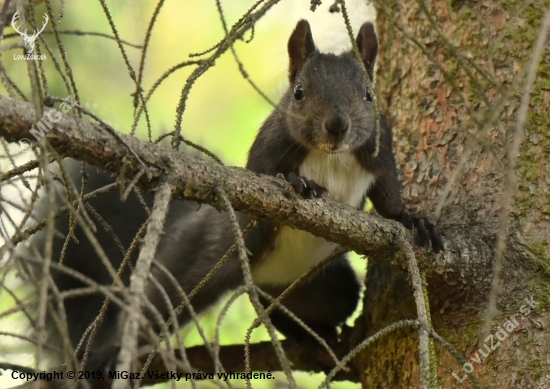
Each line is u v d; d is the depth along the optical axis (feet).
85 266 32.60
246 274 12.90
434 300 22.63
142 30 32.32
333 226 19.74
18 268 11.05
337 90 26.43
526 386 20.49
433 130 26.50
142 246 12.37
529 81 13.26
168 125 36.32
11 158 14.28
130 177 15.83
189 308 11.84
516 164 22.91
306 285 30.91
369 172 27.48
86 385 11.44
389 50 13.15
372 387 24.91
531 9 24.67
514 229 22.25
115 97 32.30
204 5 35.29
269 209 18.49
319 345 29.19
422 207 25.90
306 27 29.07
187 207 33.19
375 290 26.71
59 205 32.73
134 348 10.02
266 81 35.76
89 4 30.68
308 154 27.84
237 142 36.65
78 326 30.27
